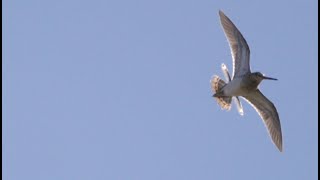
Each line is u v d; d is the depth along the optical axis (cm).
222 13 2023
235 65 1972
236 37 1984
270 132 2053
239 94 1977
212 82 2012
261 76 1942
